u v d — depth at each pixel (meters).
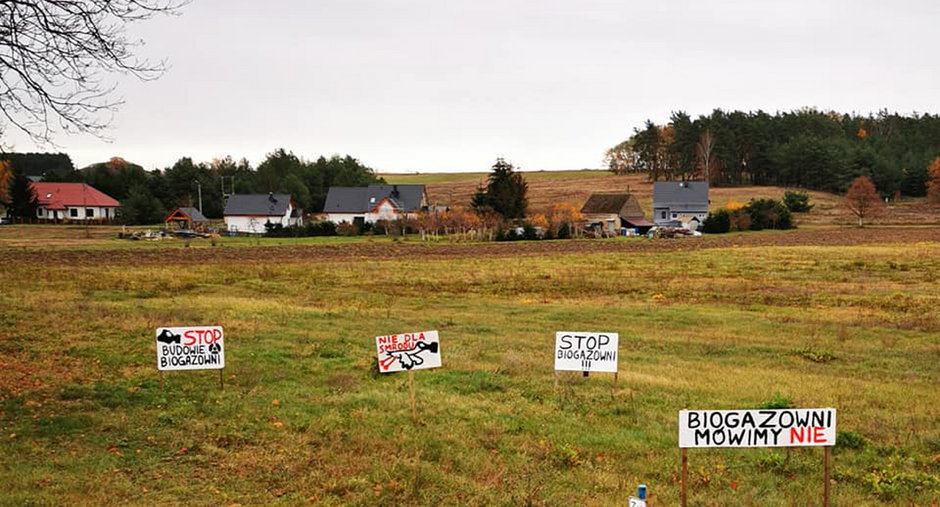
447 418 12.63
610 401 14.23
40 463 9.80
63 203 114.19
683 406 13.96
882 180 141.75
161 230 93.12
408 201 112.56
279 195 109.88
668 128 192.38
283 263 52.53
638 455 11.19
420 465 10.28
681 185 116.06
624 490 9.66
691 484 9.95
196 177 134.38
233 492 9.20
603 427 12.52
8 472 9.34
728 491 9.76
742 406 13.90
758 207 101.81
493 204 99.00
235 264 51.25
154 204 114.44
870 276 42.69
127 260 53.97
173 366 13.60
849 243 72.12
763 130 160.75
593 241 80.56
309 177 144.12
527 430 12.16
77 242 74.12
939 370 18.31
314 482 9.61
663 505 9.13
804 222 109.31
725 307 30.73
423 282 40.16
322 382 15.20
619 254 61.59
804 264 50.22
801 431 8.12
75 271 42.41
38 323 20.44
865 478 10.17
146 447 10.75
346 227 91.06
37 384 13.75
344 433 11.65
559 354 14.54
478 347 20.28
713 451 11.47
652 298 34.09
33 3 11.47
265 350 18.33
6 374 14.32
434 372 16.52
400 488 9.47
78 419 11.67
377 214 108.88
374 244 74.44
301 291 35.44
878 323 26.05
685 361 19.23
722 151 154.88
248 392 14.04
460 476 9.98
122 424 11.68
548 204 137.88
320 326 23.00
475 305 30.88
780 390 15.42
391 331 22.67
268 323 23.06
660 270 47.38
